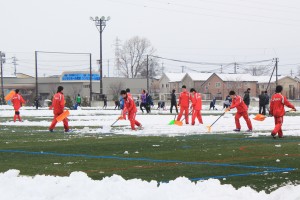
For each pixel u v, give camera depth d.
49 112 41.41
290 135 18.06
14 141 16.22
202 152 12.91
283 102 16.81
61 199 6.75
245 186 8.05
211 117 31.16
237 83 100.81
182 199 6.59
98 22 63.03
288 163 10.77
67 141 16.11
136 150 13.48
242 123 25.02
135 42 105.56
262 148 13.80
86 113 39.78
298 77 118.94
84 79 87.06
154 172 9.59
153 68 120.44
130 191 6.91
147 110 39.97
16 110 26.92
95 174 9.36
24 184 7.57
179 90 109.81
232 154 12.47
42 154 12.71
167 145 14.70
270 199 6.63
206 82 104.31
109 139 16.70
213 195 6.79
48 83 91.06
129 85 92.25
